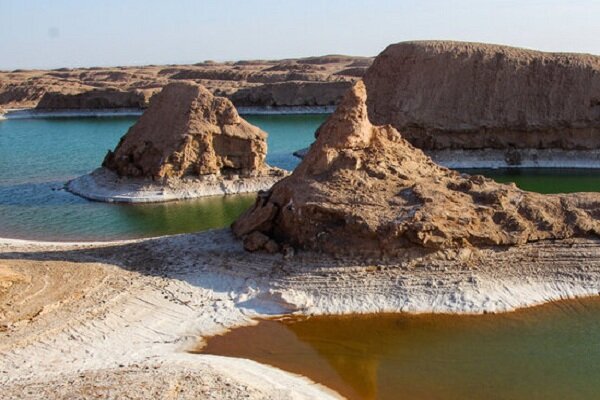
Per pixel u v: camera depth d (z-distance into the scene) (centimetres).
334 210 2458
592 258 2411
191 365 1778
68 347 1955
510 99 5659
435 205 2455
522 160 5522
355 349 2008
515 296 2266
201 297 2308
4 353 1891
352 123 2778
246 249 2591
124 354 1930
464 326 2130
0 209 3916
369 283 2305
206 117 4362
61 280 2378
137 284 2378
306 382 1806
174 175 4222
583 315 2189
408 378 1842
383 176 2638
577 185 4694
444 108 5741
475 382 1816
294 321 2175
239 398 1526
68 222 3609
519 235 2428
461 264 2359
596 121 5459
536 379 1828
